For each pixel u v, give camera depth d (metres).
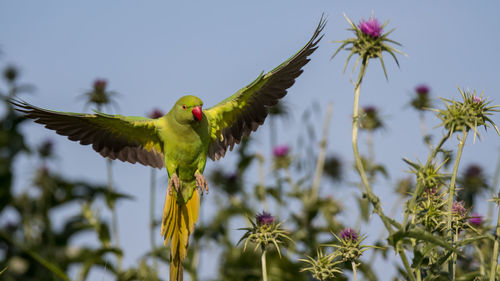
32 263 18.72
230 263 16.95
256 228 10.34
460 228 9.02
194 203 11.73
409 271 7.70
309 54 11.52
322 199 17.97
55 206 20.05
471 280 9.06
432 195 9.04
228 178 18.77
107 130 11.62
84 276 15.69
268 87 11.77
